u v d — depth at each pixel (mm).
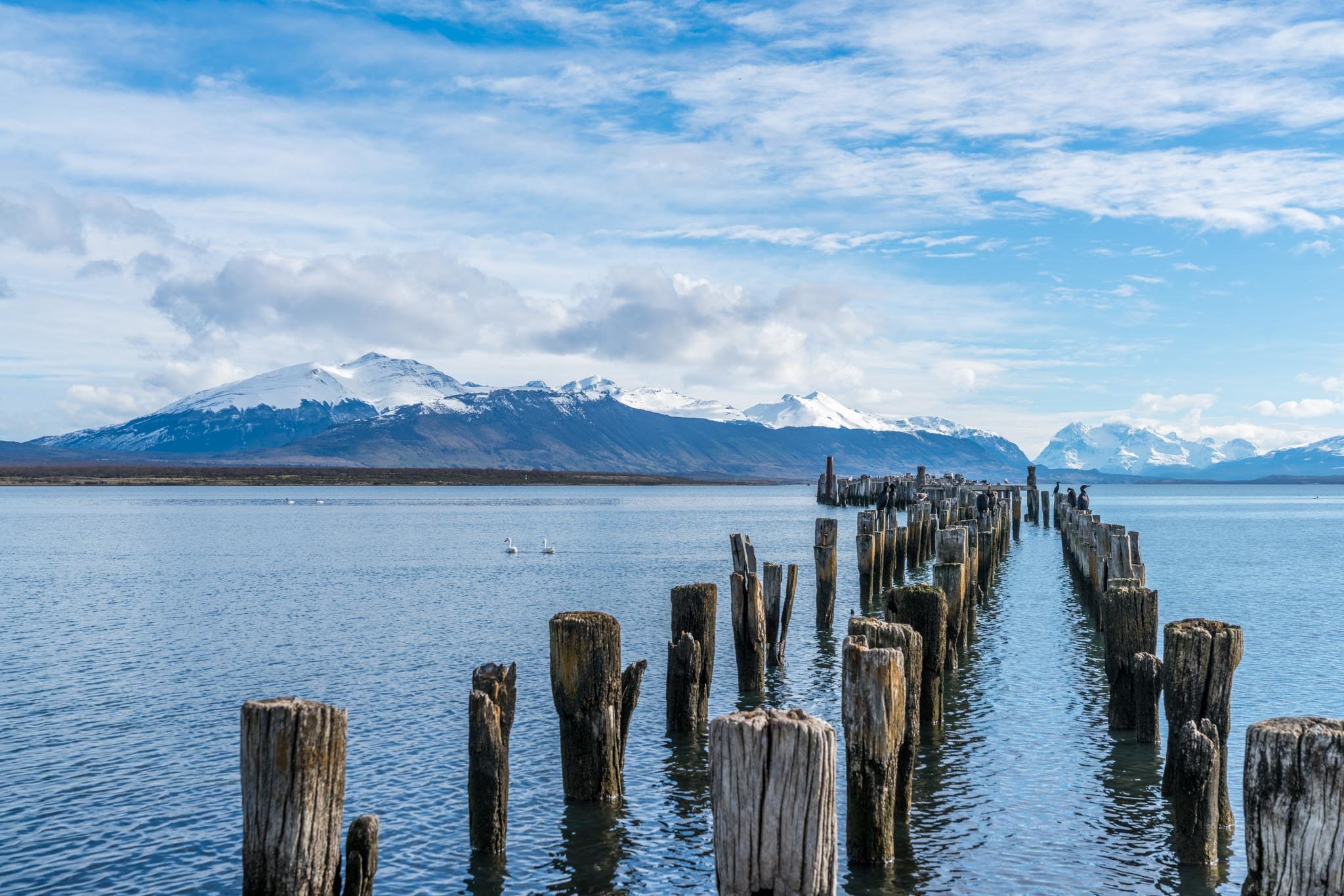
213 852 15633
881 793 14219
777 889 8375
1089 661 28453
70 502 148875
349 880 10039
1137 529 92500
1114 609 20797
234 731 22172
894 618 20578
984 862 14922
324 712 8844
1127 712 21016
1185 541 75062
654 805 17172
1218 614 37375
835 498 134000
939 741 20422
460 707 23906
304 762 8734
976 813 16828
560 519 106000
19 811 17297
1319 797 7832
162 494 189750
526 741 20844
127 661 29875
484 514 118062
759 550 64625
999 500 63281
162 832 16422
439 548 69562
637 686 17500
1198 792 14570
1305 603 40156
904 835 15781
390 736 21453
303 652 30938
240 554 64875
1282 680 25969
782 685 25594
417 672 27984
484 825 15250
